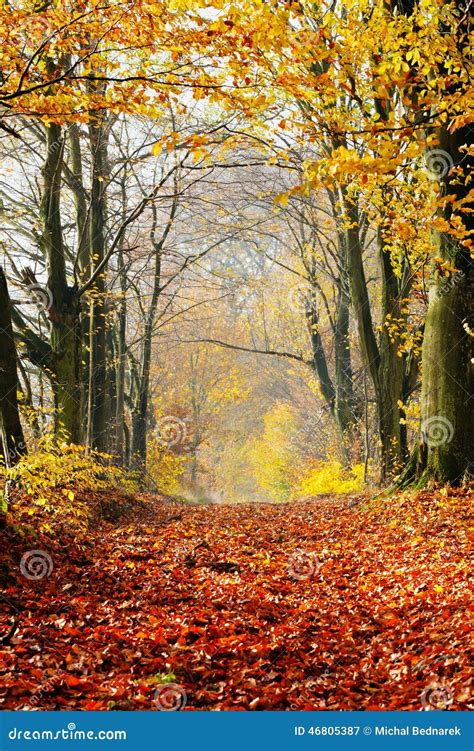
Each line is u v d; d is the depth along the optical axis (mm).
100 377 20828
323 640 7254
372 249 29391
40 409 16281
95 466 15391
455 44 9883
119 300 25672
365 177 8289
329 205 27344
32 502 12172
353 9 10680
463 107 9195
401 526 12945
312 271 30500
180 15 8922
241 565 11062
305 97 9625
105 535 13750
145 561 11250
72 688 5699
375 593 9055
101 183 20984
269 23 8500
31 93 10023
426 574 9164
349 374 31281
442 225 10836
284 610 8555
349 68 9773
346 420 30891
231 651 6746
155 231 29609
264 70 9492
